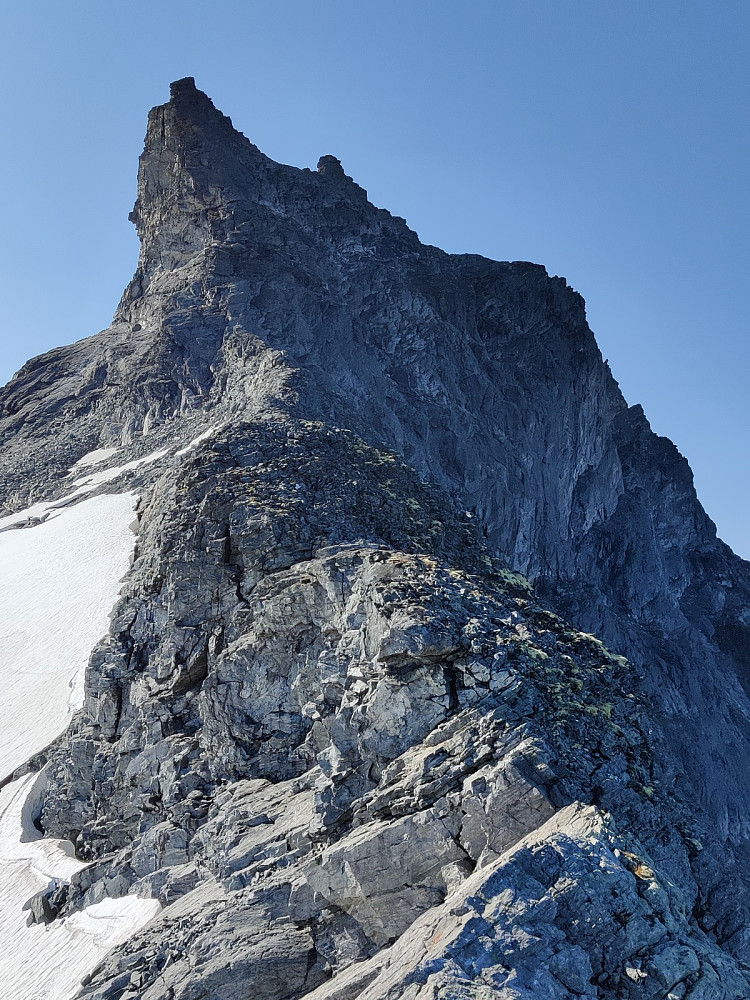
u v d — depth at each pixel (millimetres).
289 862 33906
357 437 62344
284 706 41812
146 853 40812
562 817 29250
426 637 33656
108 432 107688
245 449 54938
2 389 133875
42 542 83312
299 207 113125
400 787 31469
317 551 46062
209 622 46906
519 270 116625
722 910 31125
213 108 119688
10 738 58531
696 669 113125
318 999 28297
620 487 127375
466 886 28125
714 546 147250
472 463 89125
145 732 46156
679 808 33906
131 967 32969
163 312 105562
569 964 25812
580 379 116000
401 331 99000
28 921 42375
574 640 41375
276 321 92875
